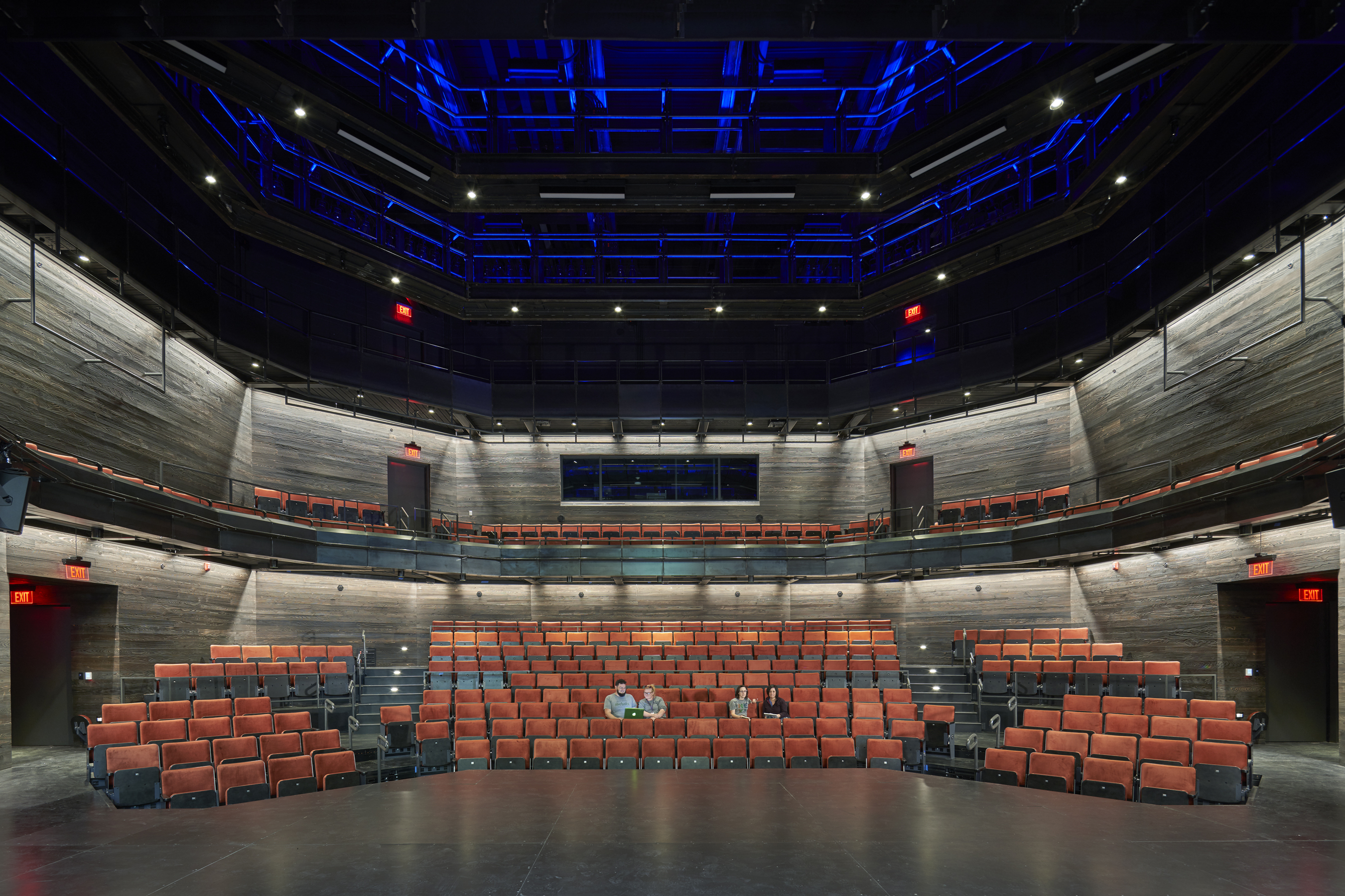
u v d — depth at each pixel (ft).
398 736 39.58
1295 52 38.60
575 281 68.44
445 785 27.20
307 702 46.88
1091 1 24.16
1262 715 41.68
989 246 56.08
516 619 69.10
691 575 65.00
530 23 24.32
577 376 71.92
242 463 56.80
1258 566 41.19
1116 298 50.37
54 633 43.19
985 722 46.91
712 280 72.69
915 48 54.29
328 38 24.53
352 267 58.29
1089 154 54.49
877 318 75.46
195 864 18.03
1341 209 34.86
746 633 60.59
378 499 66.28
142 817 22.56
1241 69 37.88
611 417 68.28
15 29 24.36
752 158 51.98
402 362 61.98
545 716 40.32
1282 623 44.47
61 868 17.79
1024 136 47.24
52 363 37.91
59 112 41.60
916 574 65.31
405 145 48.83
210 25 24.45
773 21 24.43
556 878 16.98
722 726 37.19
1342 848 19.25
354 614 62.69
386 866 17.84
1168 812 23.06
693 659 53.06
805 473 74.28
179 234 51.98
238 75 41.37
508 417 67.77
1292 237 37.73
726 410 68.28
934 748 40.11
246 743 31.24
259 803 24.35
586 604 69.97
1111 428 55.36
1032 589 61.41
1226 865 17.88
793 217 70.44
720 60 57.77
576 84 52.80
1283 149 38.91
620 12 24.34
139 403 44.86
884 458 73.10
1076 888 16.37
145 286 41.68
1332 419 35.91
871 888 16.37
